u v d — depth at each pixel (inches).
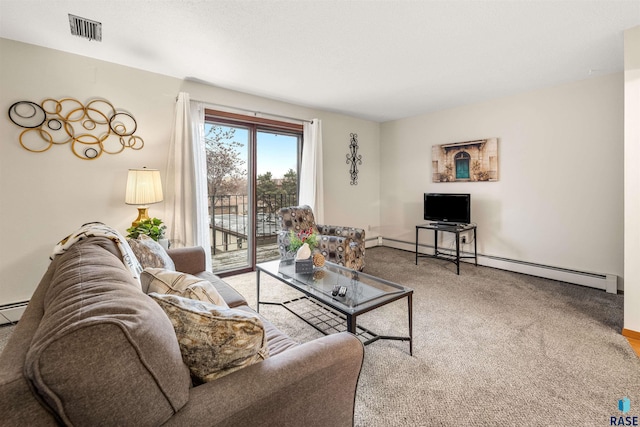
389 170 210.2
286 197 173.3
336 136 189.8
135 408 24.2
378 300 72.0
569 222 134.6
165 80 123.6
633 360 75.1
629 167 85.3
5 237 95.6
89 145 108.2
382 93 146.6
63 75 102.3
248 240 158.1
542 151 140.8
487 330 91.2
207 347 33.5
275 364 35.3
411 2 74.7
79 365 21.6
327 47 98.3
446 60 108.6
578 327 92.5
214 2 74.7
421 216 192.7
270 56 105.1
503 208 154.9
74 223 106.4
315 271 96.2
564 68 116.4
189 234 126.7
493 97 153.5
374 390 64.9
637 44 84.4
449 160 175.0
